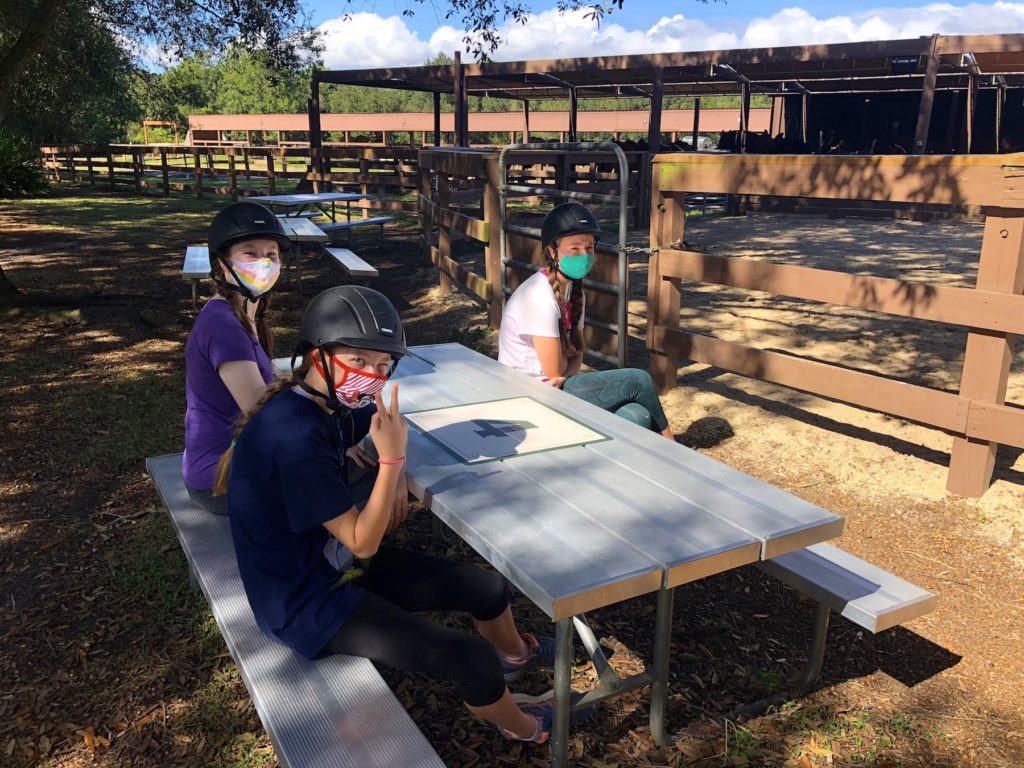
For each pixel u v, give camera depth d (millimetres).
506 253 6965
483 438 2748
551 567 1908
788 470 4676
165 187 22406
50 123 25578
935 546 3863
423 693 2830
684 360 6531
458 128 17906
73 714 2736
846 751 2596
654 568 1912
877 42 13578
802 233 13422
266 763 2508
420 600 2402
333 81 19188
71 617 3254
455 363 3822
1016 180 3682
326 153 18875
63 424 5227
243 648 2199
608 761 2531
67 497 4254
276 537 2119
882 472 4562
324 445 2055
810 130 23328
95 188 24188
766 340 6820
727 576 3691
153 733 2648
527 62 16969
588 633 2658
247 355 2773
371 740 1860
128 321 7859
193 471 2918
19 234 14039
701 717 2758
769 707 2793
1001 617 3340
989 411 3980
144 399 5703
